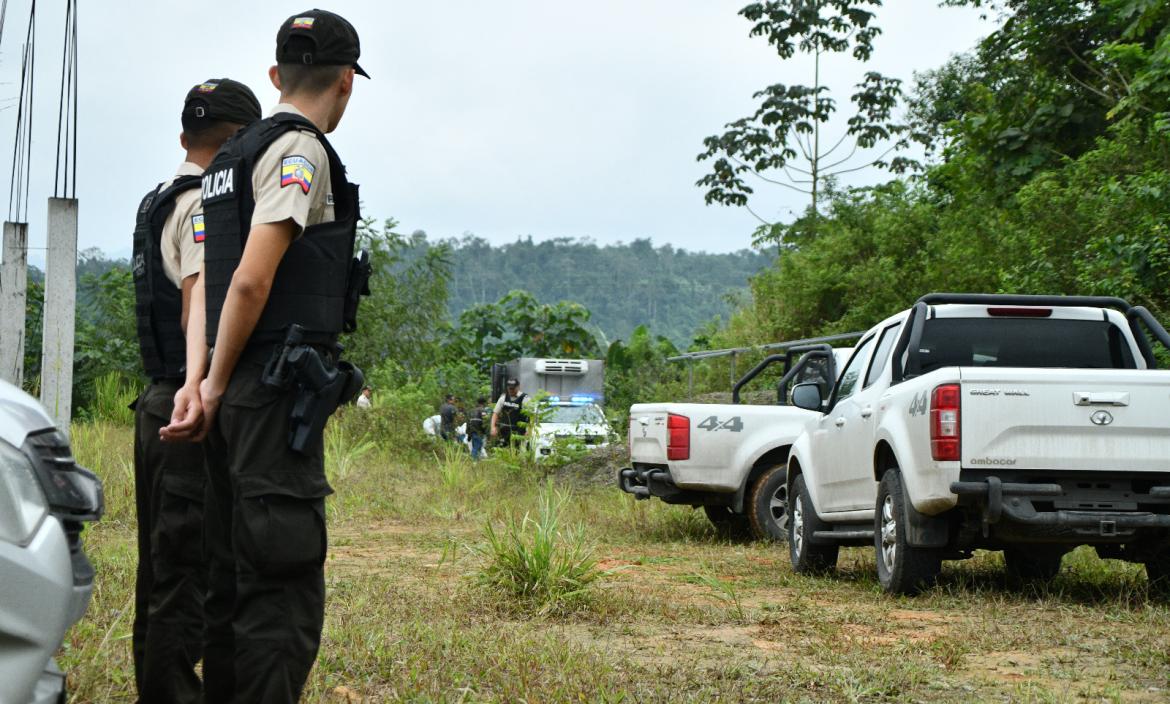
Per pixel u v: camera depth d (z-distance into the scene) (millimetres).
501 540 7453
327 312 3191
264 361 3121
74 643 4816
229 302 3055
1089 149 17078
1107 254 11289
